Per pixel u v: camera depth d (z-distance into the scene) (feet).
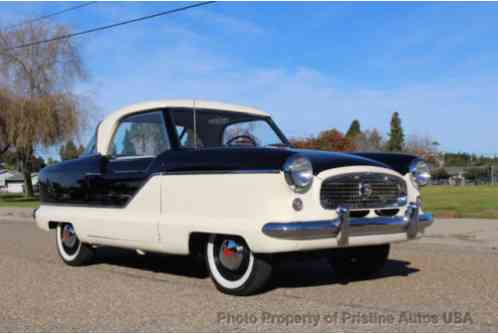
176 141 20.42
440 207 61.41
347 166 18.04
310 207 17.20
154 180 20.26
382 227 18.33
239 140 22.07
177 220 19.15
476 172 217.77
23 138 115.34
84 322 15.65
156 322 15.51
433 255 28.37
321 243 17.16
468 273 22.82
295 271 23.39
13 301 18.35
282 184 16.87
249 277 17.84
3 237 39.17
